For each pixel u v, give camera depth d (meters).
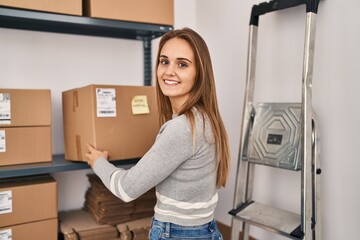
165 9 1.78
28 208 1.49
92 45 2.07
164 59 1.18
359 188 1.54
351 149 1.56
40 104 1.57
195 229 1.10
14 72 1.85
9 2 1.42
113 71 2.14
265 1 1.89
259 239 2.04
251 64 1.80
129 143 1.53
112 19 1.65
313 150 1.53
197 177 1.09
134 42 2.21
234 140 2.20
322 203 1.69
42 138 1.58
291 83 1.82
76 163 1.60
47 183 1.54
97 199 1.74
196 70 1.14
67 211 1.97
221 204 2.33
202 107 1.13
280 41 1.88
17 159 1.52
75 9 1.56
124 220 1.76
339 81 1.59
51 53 1.95
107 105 1.47
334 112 1.62
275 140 1.63
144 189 1.06
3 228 1.44
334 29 1.60
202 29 2.41
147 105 1.58
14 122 1.50
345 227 1.60
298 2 1.53
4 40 1.82
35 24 1.84
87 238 1.64
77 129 1.57
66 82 2.00
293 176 1.85
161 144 1.03
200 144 1.07
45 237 1.53
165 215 1.10
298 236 1.43
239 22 2.11
